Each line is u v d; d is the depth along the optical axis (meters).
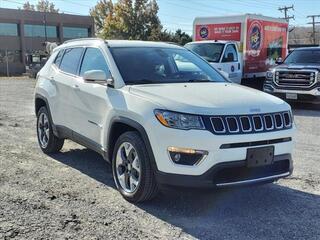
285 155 4.99
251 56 17.75
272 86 14.11
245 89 5.57
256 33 17.94
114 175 5.44
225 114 4.61
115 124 5.35
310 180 6.14
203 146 4.48
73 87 6.37
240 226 4.57
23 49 57.62
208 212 4.94
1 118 11.42
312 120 11.55
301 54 14.93
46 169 6.50
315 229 4.52
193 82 5.78
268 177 4.87
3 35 56.12
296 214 4.92
